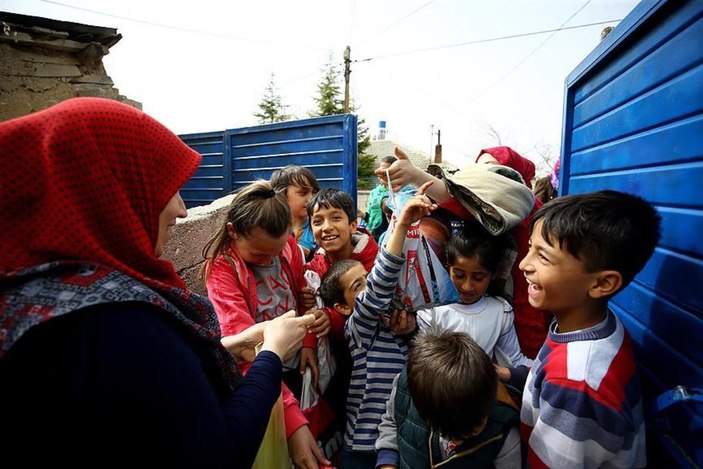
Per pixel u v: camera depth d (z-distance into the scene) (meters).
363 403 1.62
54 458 0.63
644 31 1.33
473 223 1.65
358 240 2.11
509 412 1.25
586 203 1.04
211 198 6.57
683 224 1.09
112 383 0.63
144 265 0.82
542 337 1.75
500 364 1.61
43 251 0.68
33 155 0.68
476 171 1.65
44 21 4.12
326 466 1.36
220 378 1.02
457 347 1.18
